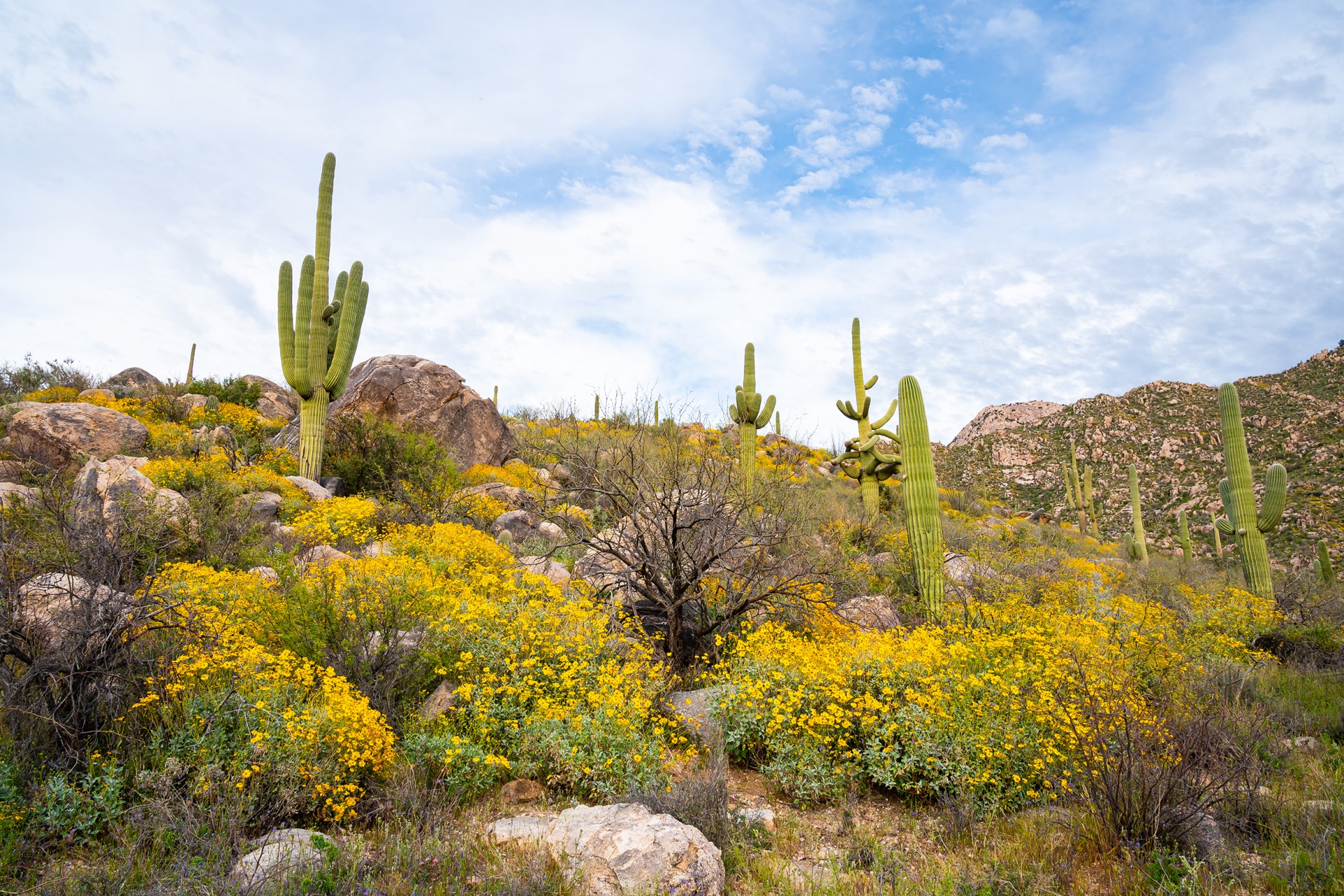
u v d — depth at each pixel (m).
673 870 3.68
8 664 4.30
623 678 5.65
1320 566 16.58
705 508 7.79
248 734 4.28
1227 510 13.92
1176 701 5.53
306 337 13.28
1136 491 22.53
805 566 8.35
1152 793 4.32
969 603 8.94
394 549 8.88
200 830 3.66
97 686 4.27
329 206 13.98
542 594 7.31
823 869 4.02
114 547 5.43
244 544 8.53
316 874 3.38
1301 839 4.15
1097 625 7.16
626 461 9.35
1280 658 8.95
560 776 4.90
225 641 4.90
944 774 5.11
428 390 16.70
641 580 8.03
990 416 78.00
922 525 10.70
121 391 19.41
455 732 5.08
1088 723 4.75
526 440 17.64
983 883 3.76
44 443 11.45
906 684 5.96
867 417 18.64
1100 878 3.93
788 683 5.93
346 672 5.30
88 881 3.19
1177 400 58.41
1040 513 29.78
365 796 4.32
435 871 3.59
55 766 3.97
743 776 5.60
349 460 13.71
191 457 12.02
